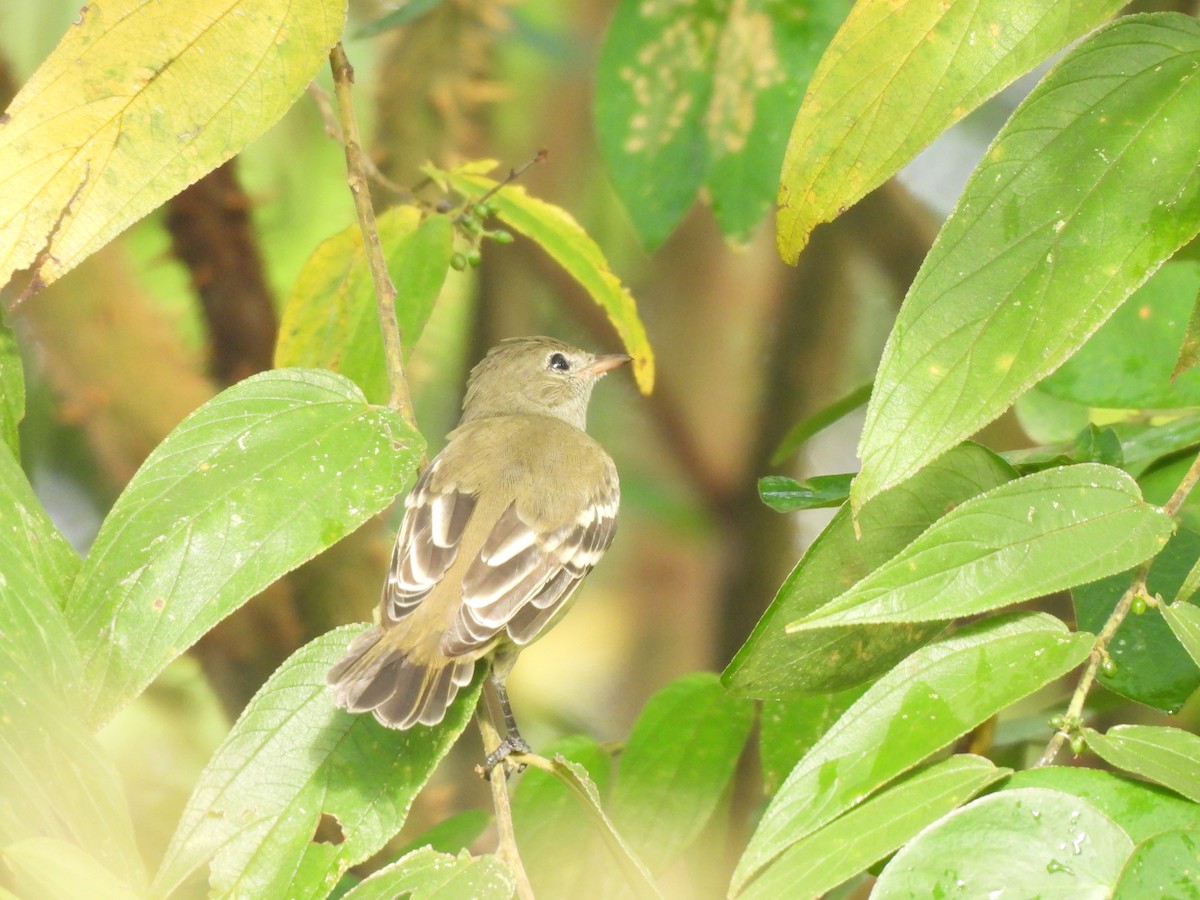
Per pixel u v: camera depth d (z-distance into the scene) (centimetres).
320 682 646
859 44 551
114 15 589
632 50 936
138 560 589
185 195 1070
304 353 838
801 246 575
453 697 685
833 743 522
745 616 1405
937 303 523
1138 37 552
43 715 526
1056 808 489
